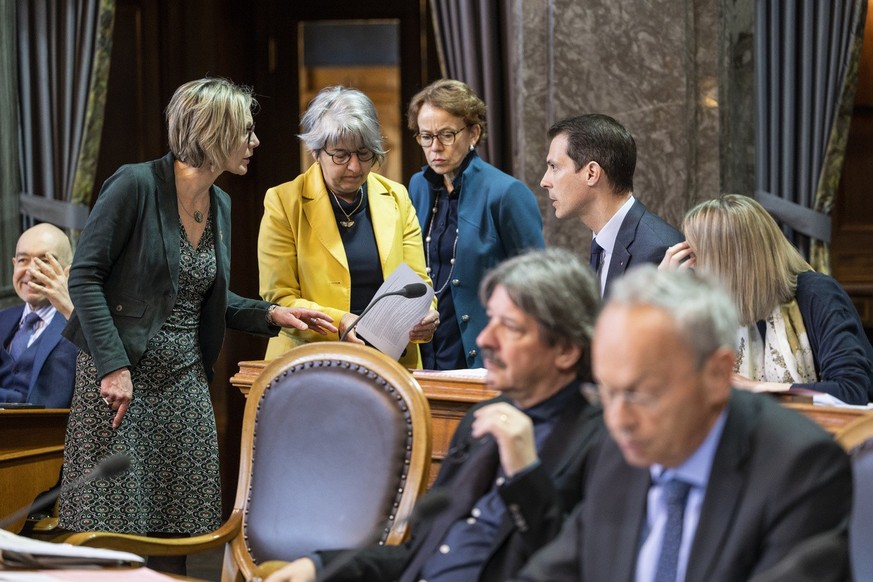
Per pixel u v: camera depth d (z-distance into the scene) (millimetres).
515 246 4555
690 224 3836
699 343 1859
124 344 3754
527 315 2436
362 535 2938
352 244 4383
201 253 3926
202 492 3898
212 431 3961
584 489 2436
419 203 4793
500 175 4660
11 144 6551
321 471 3037
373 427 3014
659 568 2047
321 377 3105
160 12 7555
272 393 3164
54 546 2490
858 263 6836
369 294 4375
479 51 6066
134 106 7570
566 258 2479
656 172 5828
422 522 2615
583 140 4180
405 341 3963
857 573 2260
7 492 4637
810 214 6066
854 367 3586
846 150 6867
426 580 2516
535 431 2531
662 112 5812
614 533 2086
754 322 3812
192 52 7562
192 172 3865
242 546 3150
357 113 4242
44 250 5379
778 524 1906
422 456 2963
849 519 1926
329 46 7734
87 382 3783
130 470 3738
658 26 5805
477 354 4555
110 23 6555
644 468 2094
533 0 5852
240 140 3855
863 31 5988
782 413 2018
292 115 7773
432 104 4613
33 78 6566
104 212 3746
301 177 4441
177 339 3861
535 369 2465
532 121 5879
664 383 1854
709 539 1956
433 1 6098
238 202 7730
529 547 2287
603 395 1916
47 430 4820
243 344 7641
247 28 7738
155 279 3807
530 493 2271
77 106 6531
